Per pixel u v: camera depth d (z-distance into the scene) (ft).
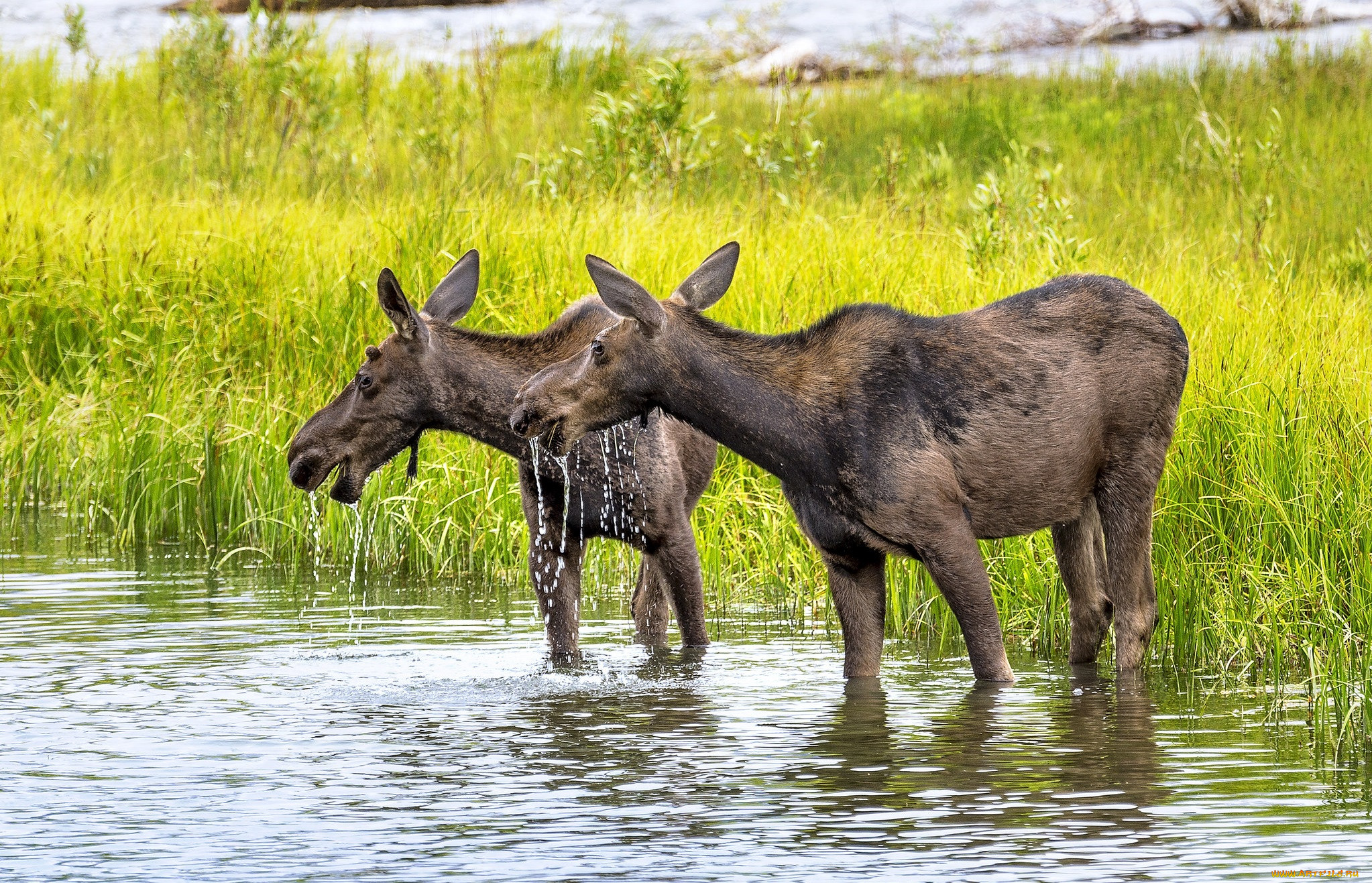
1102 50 302.25
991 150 230.89
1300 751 71.67
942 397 82.99
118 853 59.41
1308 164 211.20
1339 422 97.55
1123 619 89.04
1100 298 87.20
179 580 115.75
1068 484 85.81
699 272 89.04
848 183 207.82
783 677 88.43
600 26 313.53
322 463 92.12
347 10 362.74
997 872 56.39
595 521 94.17
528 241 145.89
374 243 153.17
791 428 82.89
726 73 291.17
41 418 144.97
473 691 85.40
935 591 100.42
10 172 203.10
